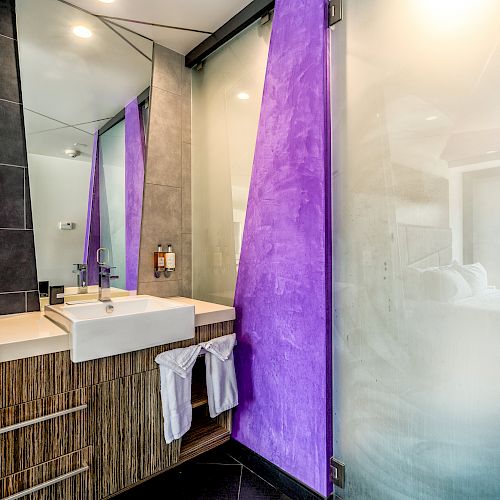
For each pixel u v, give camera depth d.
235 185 2.12
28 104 1.85
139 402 1.62
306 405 1.65
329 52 1.61
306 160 1.65
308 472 1.65
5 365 1.28
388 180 1.43
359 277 1.52
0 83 1.77
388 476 1.43
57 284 1.94
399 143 1.39
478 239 1.20
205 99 2.37
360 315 1.52
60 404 1.40
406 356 1.38
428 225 1.32
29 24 1.84
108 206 2.13
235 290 2.09
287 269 1.74
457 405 1.25
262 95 1.91
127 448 1.59
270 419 1.83
